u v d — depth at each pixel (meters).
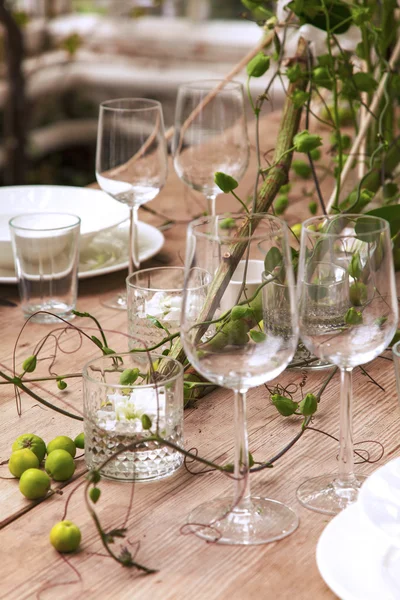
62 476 0.84
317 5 1.25
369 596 0.63
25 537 0.75
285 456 0.89
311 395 0.89
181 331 0.71
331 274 0.73
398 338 1.11
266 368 0.71
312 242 0.73
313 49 1.32
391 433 0.94
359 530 0.72
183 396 0.91
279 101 3.66
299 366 1.09
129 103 1.31
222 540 0.74
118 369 0.91
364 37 1.44
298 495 0.81
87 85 4.64
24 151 3.87
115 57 4.64
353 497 0.80
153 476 0.84
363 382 1.07
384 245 0.72
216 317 0.79
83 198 1.57
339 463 0.82
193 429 0.95
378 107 1.49
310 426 0.95
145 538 0.75
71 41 4.08
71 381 1.08
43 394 1.04
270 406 1.00
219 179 0.99
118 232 1.56
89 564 0.71
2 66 3.86
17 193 1.59
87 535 0.76
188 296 0.70
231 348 0.70
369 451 0.90
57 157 4.52
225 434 0.94
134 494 0.82
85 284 1.42
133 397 0.83
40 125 4.54
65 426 0.96
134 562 0.71
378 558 0.68
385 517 0.69
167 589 0.68
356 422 0.96
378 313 0.73
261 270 1.19
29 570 0.71
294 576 0.69
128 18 4.58
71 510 0.79
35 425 0.96
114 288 1.40
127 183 1.29
